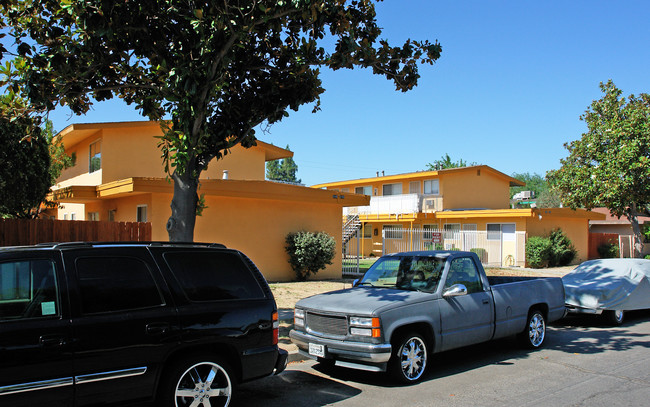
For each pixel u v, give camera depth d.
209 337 4.67
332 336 6.31
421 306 6.39
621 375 6.63
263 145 20.23
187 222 7.73
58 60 7.02
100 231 11.44
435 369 6.99
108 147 16.22
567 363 7.28
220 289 4.93
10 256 4.02
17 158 11.91
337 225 17.33
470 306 6.99
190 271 4.82
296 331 6.87
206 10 7.37
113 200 16.30
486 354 7.89
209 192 13.33
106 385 4.11
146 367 4.31
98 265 4.35
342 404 5.51
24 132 11.84
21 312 3.90
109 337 4.15
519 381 6.37
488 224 27.22
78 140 18.12
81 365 4.00
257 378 5.04
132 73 8.27
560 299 8.83
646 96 20.30
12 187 12.12
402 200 31.34
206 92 7.18
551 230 26.67
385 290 7.02
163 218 13.31
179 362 4.52
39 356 3.83
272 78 8.98
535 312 8.27
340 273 17.27
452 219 29.45
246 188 14.08
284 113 9.19
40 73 7.12
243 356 4.90
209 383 4.67
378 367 5.95
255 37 8.82
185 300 4.66
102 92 8.45
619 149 19.97
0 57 6.85
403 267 7.50
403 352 6.19
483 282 7.41
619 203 20.12
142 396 4.31
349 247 35.69
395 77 8.95
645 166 18.88
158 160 17.08
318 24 7.58
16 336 3.77
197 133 7.35
